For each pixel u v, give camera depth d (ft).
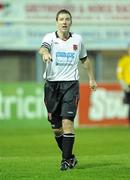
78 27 211.41
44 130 171.83
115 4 212.84
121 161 87.56
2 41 208.23
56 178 72.23
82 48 80.18
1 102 181.88
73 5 210.79
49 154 109.70
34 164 85.20
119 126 185.47
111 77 215.51
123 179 71.67
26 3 208.54
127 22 213.05
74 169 78.64
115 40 213.05
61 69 78.43
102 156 96.68
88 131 168.14
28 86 183.21
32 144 130.93
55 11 209.87
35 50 211.61
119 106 186.19
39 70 210.79
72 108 77.82
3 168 81.35
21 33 208.64
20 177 73.67
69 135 77.56
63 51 78.64
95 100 184.96
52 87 78.74
